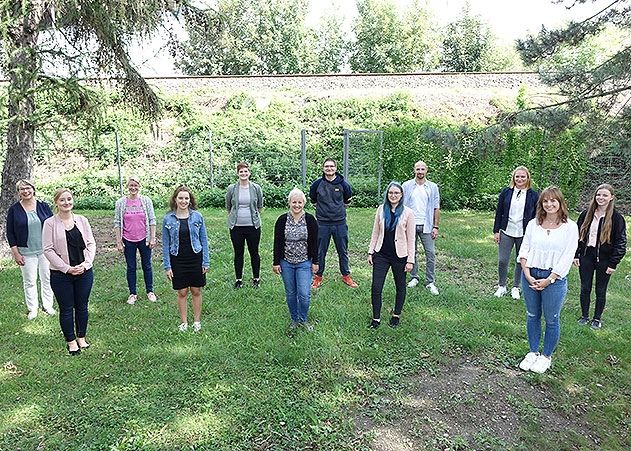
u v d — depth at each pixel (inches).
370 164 631.2
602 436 155.9
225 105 799.7
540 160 579.8
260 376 177.5
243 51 1408.7
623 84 349.4
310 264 212.8
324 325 218.8
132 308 241.9
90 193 669.3
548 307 181.5
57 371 179.6
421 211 263.7
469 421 158.2
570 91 362.6
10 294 262.8
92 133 372.5
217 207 622.5
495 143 379.9
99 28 339.3
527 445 148.6
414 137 609.9
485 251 367.6
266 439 144.1
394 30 1652.3
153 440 141.9
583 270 228.4
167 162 724.0
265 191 627.2
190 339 204.7
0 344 202.1
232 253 350.0
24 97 310.0
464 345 207.5
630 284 293.4
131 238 244.7
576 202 574.9
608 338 215.9
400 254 213.6
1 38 287.9
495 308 248.1
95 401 161.2
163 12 383.9
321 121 759.7
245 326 218.5
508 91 805.2
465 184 599.2
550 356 189.3
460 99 780.0
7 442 141.0
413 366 189.2
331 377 177.3
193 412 155.4
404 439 147.3
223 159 716.0
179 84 842.2
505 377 184.4
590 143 379.9
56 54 327.0
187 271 206.5
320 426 150.2
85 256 191.2
